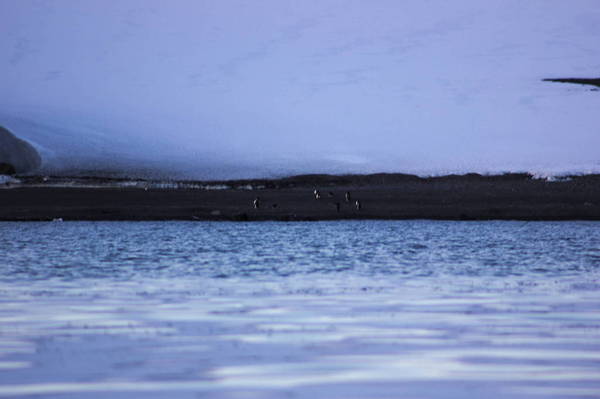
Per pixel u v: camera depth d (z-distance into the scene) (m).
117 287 60.19
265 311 48.91
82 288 59.75
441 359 36.28
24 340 40.56
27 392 31.52
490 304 51.34
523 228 115.88
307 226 119.62
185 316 47.22
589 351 37.69
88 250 87.81
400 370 34.44
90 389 31.89
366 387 32.03
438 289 58.47
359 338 40.62
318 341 39.97
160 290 58.44
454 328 43.12
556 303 51.81
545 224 122.44
